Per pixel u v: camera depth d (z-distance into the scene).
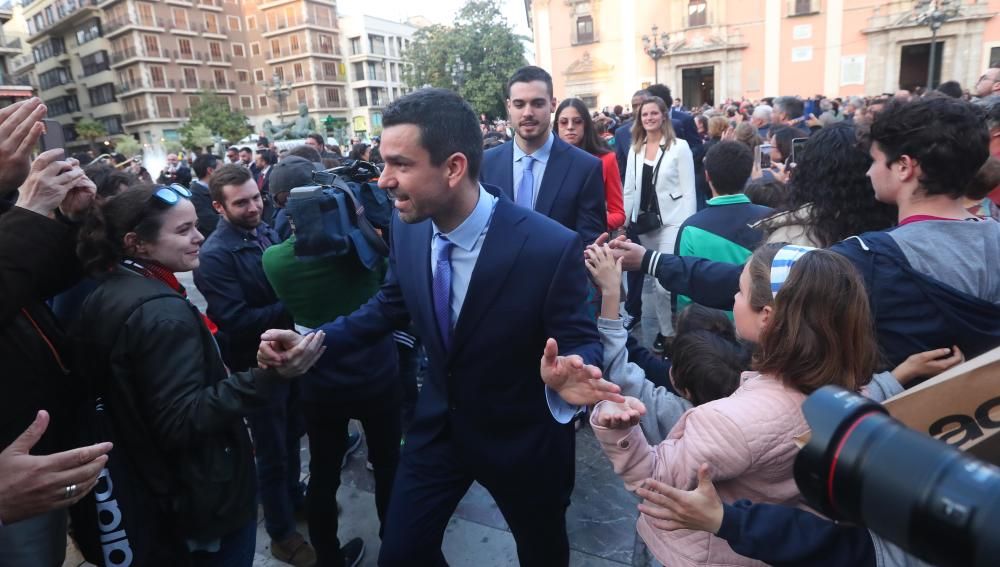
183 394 1.41
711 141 5.11
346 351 1.76
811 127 6.08
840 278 1.06
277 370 1.43
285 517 2.33
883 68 24.08
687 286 1.87
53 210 1.38
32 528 1.36
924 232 1.28
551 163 2.58
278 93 26.84
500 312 1.49
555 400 1.41
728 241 2.41
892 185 1.40
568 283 1.48
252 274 2.40
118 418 1.43
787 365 1.08
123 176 2.57
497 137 6.70
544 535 1.68
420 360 3.84
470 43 30.61
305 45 51.19
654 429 1.61
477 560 2.28
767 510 1.03
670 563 1.21
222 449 1.52
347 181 2.28
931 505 0.46
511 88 2.55
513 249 1.47
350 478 2.90
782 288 1.10
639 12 27.11
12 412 1.32
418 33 33.72
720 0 25.70
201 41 49.00
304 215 1.84
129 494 1.42
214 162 5.02
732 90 26.39
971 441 0.93
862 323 1.06
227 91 51.09
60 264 1.38
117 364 1.40
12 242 1.28
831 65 24.86
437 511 1.65
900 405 0.96
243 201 2.36
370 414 2.09
